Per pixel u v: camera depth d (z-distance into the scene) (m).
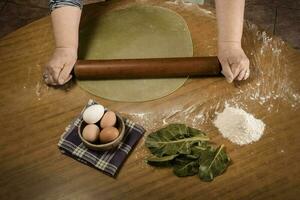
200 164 0.82
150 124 0.92
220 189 0.81
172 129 0.88
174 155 0.84
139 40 1.07
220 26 1.03
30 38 1.10
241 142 0.88
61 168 0.85
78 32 1.07
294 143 0.87
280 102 0.95
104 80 1.00
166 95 0.97
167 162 0.84
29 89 0.99
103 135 0.83
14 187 0.83
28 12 2.06
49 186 0.83
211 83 0.99
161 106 0.95
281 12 2.04
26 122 0.93
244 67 0.96
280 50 1.05
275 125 0.90
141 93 0.97
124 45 1.06
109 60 0.97
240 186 0.81
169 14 1.13
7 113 0.95
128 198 0.80
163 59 0.97
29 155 0.87
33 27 1.12
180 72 0.97
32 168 0.85
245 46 1.06
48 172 0.85
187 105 0.95
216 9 1.06
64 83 0.99
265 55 1.04
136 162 0.85
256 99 0.96
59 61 0.98
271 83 0.98
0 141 0.90
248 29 1.10
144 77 0.99
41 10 2.07
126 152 0.85
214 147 0.87
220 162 0.83
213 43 1.07
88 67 0.96
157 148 0.85
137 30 1.09
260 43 1.07
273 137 0.88
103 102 0.96
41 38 1.09
